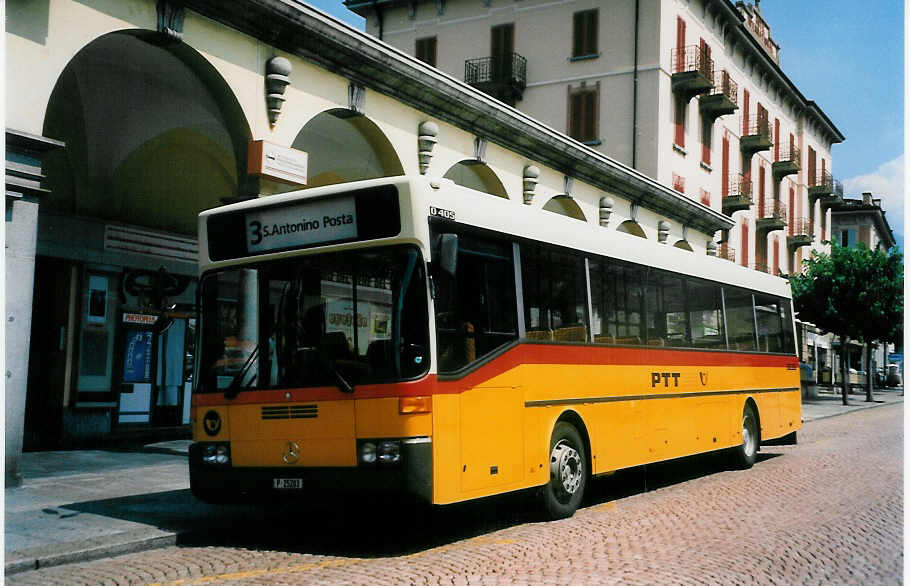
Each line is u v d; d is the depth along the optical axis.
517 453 8.71
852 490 11.73
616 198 25.94
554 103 33.72
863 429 24.36
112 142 16.09
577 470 9.76
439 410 7.58
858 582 6.62
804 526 8.95
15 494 10.29
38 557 7.04
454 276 7.57
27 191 10.54
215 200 18.50
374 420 7.45
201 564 7.18
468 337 8.12
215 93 13.91
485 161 19.81
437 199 7.93
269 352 8.08
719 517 9.52
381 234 7.75
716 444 13.49
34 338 15.95
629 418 10.96
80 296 16.38
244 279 8.35
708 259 13.91
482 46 34.97
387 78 16.50
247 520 9.04
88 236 16.47
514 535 8.46
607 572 6.74
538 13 34.16
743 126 41.91
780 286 17.00
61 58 11.17
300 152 14.70
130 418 17.36
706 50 36.28
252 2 13.45
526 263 9.22
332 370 7.70
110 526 8.41
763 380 15.57
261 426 7.98
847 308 37.88
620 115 32.59
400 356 7.48
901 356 67.75
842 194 56.72
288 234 8.19
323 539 8.35
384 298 7.65
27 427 15.73
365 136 17.08
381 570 6.84
